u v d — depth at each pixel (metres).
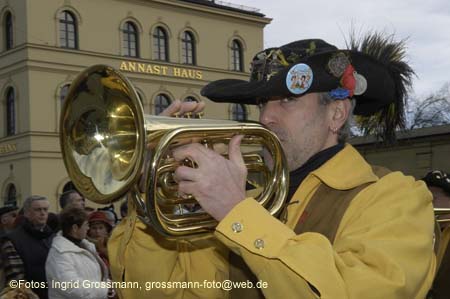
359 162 1.89
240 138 1.71
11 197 25.16
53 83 24.47
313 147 1.95
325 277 1.47
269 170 1.92
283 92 1.88
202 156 1.60
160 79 27.59
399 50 2.33
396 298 1.48
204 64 29.14
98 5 25.88
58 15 24.72
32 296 3.57
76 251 3.75
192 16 28.88
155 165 1.62
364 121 2.43
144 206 1.72
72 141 1.89
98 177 1.77
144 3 27.31
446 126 9.70
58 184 24.41
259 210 1.58
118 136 1.78
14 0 24.62
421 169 9.89
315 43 2.03
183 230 1.74
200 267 2.14
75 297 3.60
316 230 1.79
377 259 1.51
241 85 1.97
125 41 26.83
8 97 25.30
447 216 2.73
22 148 24.28
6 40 25.23
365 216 1.67
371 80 2.10
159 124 1.70
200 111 2.10
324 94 1.96
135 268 2.06
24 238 4.07
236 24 30.42
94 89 1.82
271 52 1.99
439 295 2.76
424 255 1.58
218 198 1.57
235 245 1.55
